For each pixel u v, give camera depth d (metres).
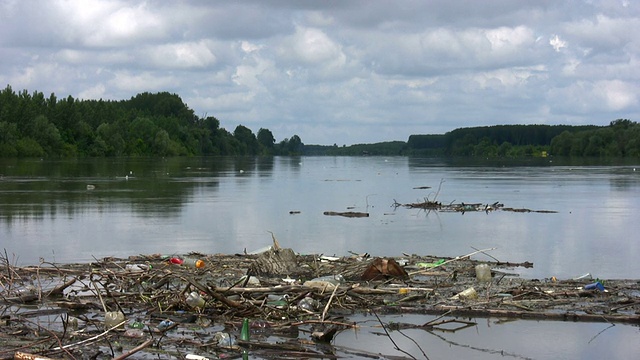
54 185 44.50
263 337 10.55
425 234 22.86
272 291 12.29
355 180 59.16
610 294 13.26
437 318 11.62
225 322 11.31
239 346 10.03
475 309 12.00
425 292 13.22
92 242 20.22
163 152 153.00
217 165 98.88
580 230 23.98
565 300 12.73
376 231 23.53
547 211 30.78
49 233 21.94
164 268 15.48
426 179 61.00
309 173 74.88
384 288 13.47
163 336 10.45
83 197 35.56
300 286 12.70
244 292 12.23
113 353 9.59
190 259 16.47
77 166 79.00
